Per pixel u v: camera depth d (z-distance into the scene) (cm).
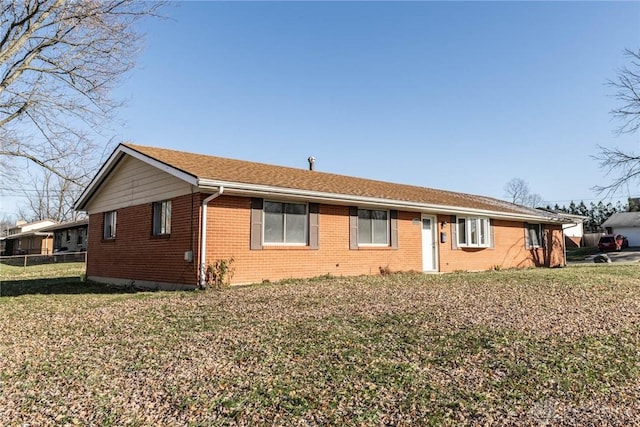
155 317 701
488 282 1146
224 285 1011
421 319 655
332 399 358
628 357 473
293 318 668
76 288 1248
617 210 5581
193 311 739
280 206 1166
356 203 1300
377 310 727
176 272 1070
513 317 675
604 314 707
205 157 1345
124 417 330
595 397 364
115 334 598
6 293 1137
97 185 1427
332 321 644
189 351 502
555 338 548
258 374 420
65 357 494
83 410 345
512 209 2078
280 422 318
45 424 321
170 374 425
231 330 598
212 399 361
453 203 1661
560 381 399
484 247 1812
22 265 2833
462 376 412
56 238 4059
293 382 397
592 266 1923
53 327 657
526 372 423
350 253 1327
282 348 505
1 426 318
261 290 954
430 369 431
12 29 1113
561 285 1081
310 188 1171
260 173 1234
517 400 356
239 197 1078
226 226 1048
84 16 1134
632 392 376
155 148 1302
